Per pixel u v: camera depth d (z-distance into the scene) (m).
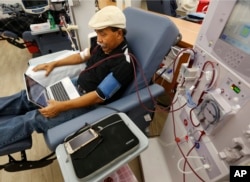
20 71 2.56
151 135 1.49
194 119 0.84
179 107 1.01
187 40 1.22
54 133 0.77
